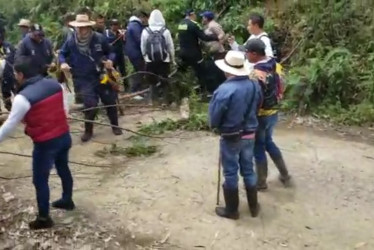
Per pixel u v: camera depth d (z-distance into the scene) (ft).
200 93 30.83
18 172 20.81
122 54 33.14
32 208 17.76
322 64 29.32
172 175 20.35
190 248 15.87
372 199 18.97
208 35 29.68
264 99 17.72
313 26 32.68
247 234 16.61
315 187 19.71
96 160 21.86
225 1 37.76
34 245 15.90
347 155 22.75
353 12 32.53
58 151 16.03
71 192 17.52
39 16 49.37
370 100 28.40
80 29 23.15
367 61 30.09
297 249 15.97
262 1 36.81
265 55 17.88
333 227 17.16
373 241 16.43
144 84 31.81
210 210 17.88
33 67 15.46
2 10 52.26
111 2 41.50
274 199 18.76
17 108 14.84
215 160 21.66
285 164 20.74
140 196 18.72
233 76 16.07
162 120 26.71
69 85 27.61
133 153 22.48
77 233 16.40
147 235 16.46
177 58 32.37
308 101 28.53
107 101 24.32
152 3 39.58
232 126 16.28
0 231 16.72
